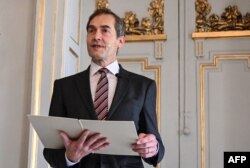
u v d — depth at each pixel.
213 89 2.47
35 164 2.10
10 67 2.27
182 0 2.61
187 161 2.41
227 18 2.54
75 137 1.26
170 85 2.52
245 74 2.46
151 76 2.57
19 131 2.19
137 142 1.24
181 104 2.48
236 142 2.39
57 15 2.29
